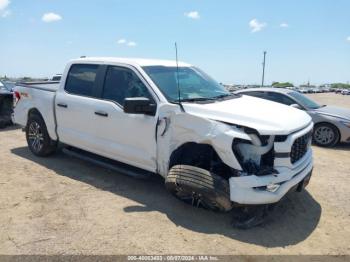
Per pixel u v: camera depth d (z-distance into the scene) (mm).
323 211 4648
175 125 4266
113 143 5145
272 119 3959
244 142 3855
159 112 4488
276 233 4020
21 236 3787
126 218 4262
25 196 4859
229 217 4344
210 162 4289
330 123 8719
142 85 4809
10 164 6277
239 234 3961
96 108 5277
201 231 3998
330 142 8766
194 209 4547
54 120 6098
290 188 3984
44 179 5535
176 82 4926
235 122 3875
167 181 4211
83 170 6004
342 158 7582
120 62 5188
